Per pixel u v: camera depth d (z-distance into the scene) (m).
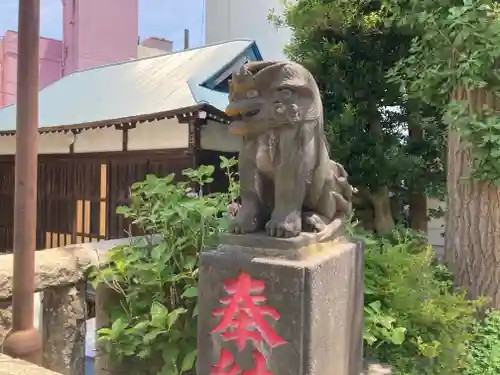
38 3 2.22
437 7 3.98
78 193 6.68
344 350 2.48
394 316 3.27
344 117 5.94
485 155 3.73
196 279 2.89
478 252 4.06
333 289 2.27
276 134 2.16
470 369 3.40
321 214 2.56
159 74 6.94
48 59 9.13
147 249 3.18
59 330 3.09
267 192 2.36
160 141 5.82
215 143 5.79
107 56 9.09
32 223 2.28
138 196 3.34
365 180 5.98
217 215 3.37
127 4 9.34
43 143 7.04
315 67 6.20
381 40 6.10
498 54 3.59
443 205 7.99
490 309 3.99
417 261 3.67
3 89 8.59
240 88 2.16
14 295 2.27
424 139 6.38
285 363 2.02
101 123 5.74
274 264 2.03
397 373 2.99
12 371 1.76
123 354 2.88
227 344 2.15
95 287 2.91
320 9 5.69
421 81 4.19
